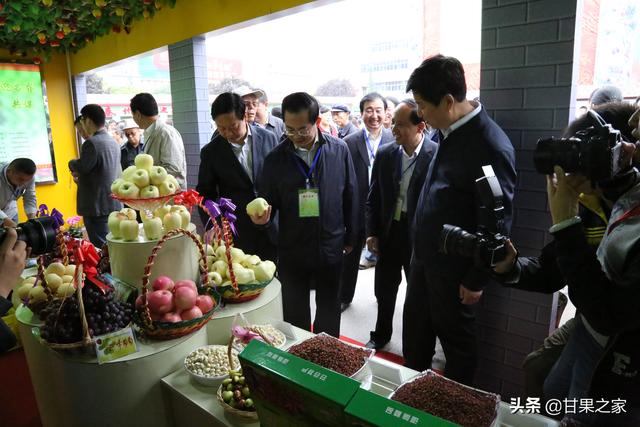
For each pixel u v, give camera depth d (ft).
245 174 8.40
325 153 7.12
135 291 5.04
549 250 4.26
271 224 8.46
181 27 13.56
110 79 22.89
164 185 5.25
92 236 13.19
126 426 4.50
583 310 3.10
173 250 5.18
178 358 4.69
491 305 7.21
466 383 6.25
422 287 6.42
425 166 7.27
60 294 5.26
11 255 3.69
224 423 3.96
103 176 12.76
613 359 3.26
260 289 5.55
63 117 20.59
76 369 4.36
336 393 2.79
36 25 15.42
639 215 2.78
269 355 3.23
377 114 10.61
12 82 18.79
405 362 7.04
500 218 3.71
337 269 7.46
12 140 19.10
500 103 6.70
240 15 11.57
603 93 8.40
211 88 21.18
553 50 6.07
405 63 21.85
